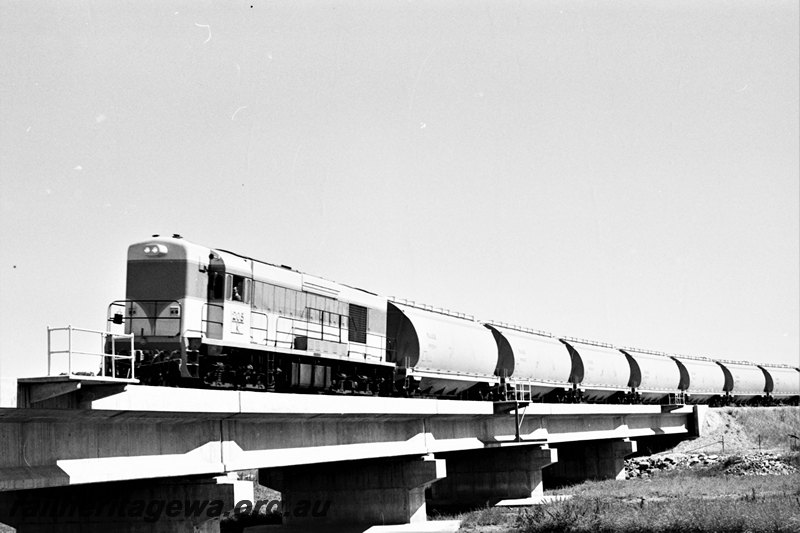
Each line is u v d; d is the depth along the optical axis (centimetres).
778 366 11462
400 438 4081
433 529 4169
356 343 4025
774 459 6762
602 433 6788
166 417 2531
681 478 6525
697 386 9131
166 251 2930
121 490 2827
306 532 4212
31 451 2158
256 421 3009
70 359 2070
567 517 3972
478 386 5472
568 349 6844
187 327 2888
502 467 5791
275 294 3409
